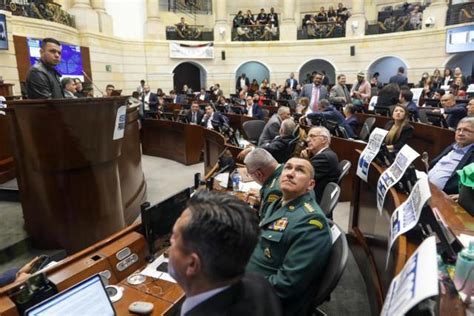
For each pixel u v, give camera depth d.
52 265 1.48
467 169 1.98
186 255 0.89
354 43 12.86
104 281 1.55
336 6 14.86
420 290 0.78
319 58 13.45
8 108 2.51
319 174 2.76
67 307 1.25
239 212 0.91
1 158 3.96
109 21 11.84
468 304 1.11
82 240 2.69
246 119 7.02
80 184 2.61
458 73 8.45
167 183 5.13
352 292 2.45
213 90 11.48
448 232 1.48
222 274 0.89
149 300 1.49
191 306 0.91
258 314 0.93
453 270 1.26
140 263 1.72
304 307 1.51
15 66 8.33
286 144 3.81
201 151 6.39
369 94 7.63
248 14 14.17
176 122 6.41
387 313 0.90
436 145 4.52
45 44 2.69
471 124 2.64
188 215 0.91
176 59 13.59
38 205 2.63
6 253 2.53
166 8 14.58
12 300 1.25
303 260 1.51
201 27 14.77
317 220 1.60
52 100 2.30
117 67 12.37
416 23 11.72
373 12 14.43
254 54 13.98
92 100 2.48
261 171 2.35
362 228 2.82
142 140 7.32
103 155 2.68
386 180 2.09
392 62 13.22
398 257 1.37
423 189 1.44
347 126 5.03
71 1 10.91
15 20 8.39
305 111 6.09
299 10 15.30
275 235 1.68
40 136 2.38
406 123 3.93
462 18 10.42
